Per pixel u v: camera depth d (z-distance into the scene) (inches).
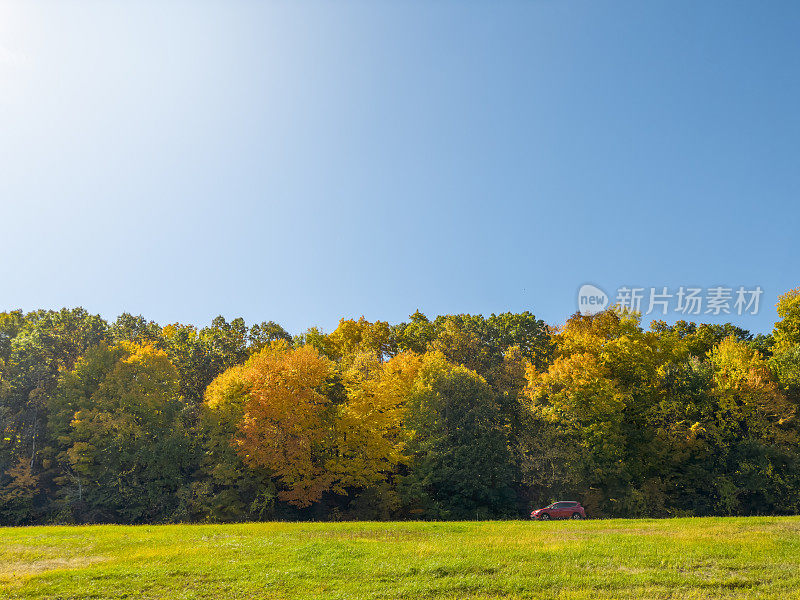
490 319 3257.9
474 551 756.6
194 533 936.3
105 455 1748.3
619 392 1902.1
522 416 2001.7
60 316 2438.5
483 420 1905.8
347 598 571.2
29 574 657.6
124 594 588.1
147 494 1729.8
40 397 1937.7
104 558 745.6
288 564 698.2
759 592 564.7
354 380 1897.1
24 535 916.0
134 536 901.8
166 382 1959.9
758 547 745.6
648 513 1781.5
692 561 684.1
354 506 1781.5
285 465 1676.9
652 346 2242.9
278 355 1983.3
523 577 632.4
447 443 1862.7
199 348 2544.3
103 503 1696.6
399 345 3058.6
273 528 999.0
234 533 936.3
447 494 1820.9
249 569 675.4
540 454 1876.2
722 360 2119.8
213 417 1812.3
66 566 705.0
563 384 1950.1
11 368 1953.7
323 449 1791.3
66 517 1674.5
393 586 610.5
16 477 1740.9
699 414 1948.8
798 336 2135.8
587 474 1812.3
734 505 1787.6
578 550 748.6
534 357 2891.2
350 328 3043.8
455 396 1950.1
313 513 1774.1
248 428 1653.5
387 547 786.8
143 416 1844.2
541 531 940.0
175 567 683.4
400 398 1883.6
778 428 1891.0
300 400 1713.8
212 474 1738.4
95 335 2353.6
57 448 1854.1
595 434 1836.9
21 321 2313.0
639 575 629.0
